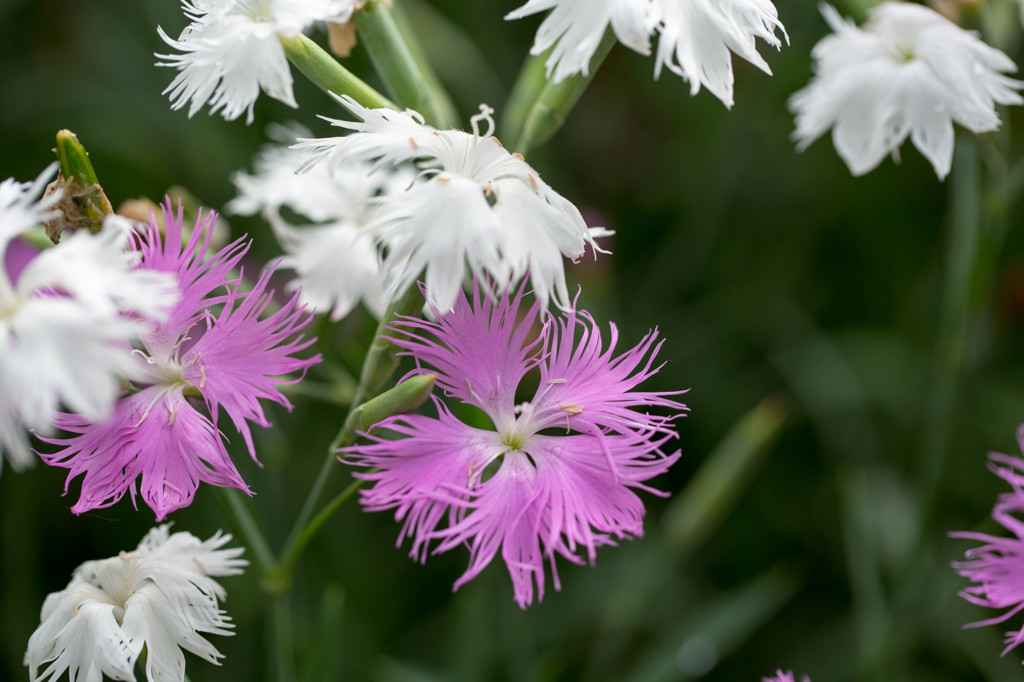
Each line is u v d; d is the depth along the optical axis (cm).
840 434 64
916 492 61
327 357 48
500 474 39
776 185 71
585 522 39
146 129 67
